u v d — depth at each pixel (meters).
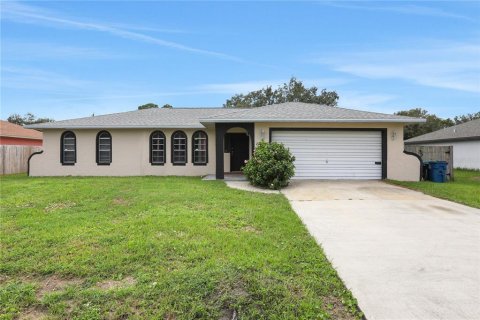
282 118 12.38
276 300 3.04
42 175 15.54
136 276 3.56
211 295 3.09
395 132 12.84
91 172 15.53
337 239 5.09
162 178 13.59
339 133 12.89
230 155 16.94
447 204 8.03
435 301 3.14
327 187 10.79
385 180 12.46
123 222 5.65
